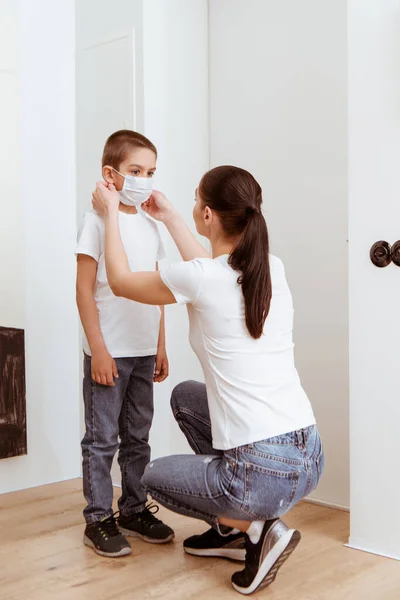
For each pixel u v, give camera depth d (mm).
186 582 1803
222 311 1635
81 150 2957
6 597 1710
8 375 2670
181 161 2883
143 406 2199
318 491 2555
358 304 2070
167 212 2084
